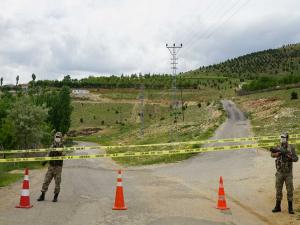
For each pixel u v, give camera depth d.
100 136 112.56
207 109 109.69
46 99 70.25
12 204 11.96
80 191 15.15
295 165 22.22
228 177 20.28
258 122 65.44
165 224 9.26
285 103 79.06
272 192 14.67
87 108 164.00
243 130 57.25
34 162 38.81
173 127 79.75
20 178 21.83
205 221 9.70
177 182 18.69
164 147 47.81
